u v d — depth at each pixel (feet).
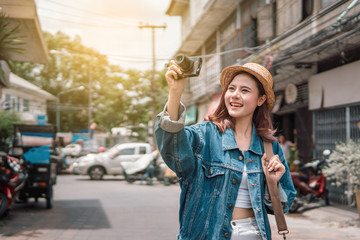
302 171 30.50
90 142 138.92
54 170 32.86
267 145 6.84
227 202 6.24
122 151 60.59
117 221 25.34
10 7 23.27
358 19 22.33
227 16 59.93
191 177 6.27
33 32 27.61
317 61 33.14
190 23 83.97
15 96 95.61
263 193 6.54
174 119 5.78
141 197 38.34
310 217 25.96
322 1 31.24
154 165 53.01
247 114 6.57
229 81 6.72
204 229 6.17
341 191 30.50
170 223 24.68
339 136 30.55
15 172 24.68
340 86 29.81
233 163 6.38
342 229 22.06
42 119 75.10
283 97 42.75
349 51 29.07
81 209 30.53
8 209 26.78
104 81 172.96
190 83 84.02
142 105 143.84
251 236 6.22
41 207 31.48
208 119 6.79
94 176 59.82
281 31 39.42
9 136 36.27
